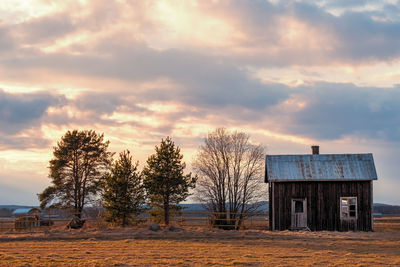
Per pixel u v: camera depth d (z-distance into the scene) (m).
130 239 34.56
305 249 28.70
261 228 45.75
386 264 22.62
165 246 30.27
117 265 22.06
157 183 43.50
